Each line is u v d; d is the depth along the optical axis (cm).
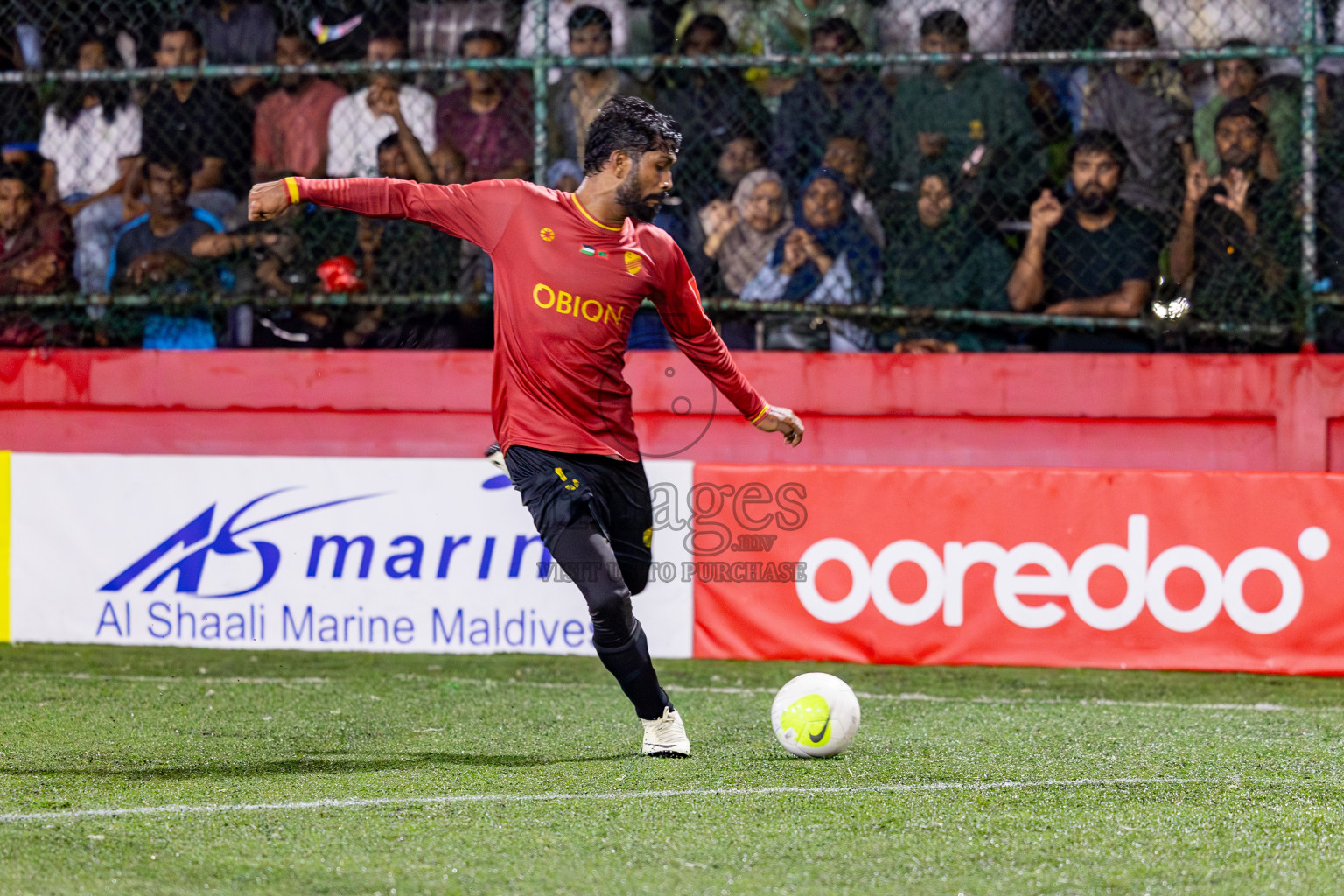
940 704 1181
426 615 1416
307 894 622
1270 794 828
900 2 1673
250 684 1258
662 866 667
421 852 688
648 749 937
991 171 1576
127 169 1727
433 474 1412
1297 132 1524
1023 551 1348
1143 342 1579
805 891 632
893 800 805
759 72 1630
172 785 844
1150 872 664
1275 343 1550
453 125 1698
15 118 1764
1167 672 1352
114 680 1276
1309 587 1309
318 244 1692
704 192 1628
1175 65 1587
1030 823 753
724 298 1620
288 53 1712
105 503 1470
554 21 1714
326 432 1666
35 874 646
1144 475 1331
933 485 1359
